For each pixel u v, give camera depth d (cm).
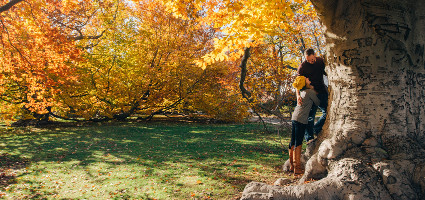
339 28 352
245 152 846
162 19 2012
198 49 2042
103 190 512
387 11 317
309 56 450
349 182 301
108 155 857
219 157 783
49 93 1577
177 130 1498
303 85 446
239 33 459
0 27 1010
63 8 1157
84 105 1822
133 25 2066
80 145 1041
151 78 1933
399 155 311
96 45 1964
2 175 628
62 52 1077
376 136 334
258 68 1043
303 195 303
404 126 329
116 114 2078
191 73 1931
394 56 328
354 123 347
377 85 334
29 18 1020
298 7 570
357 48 341
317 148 420
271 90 1015
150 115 2147
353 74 350
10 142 1120
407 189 282
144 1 2033
